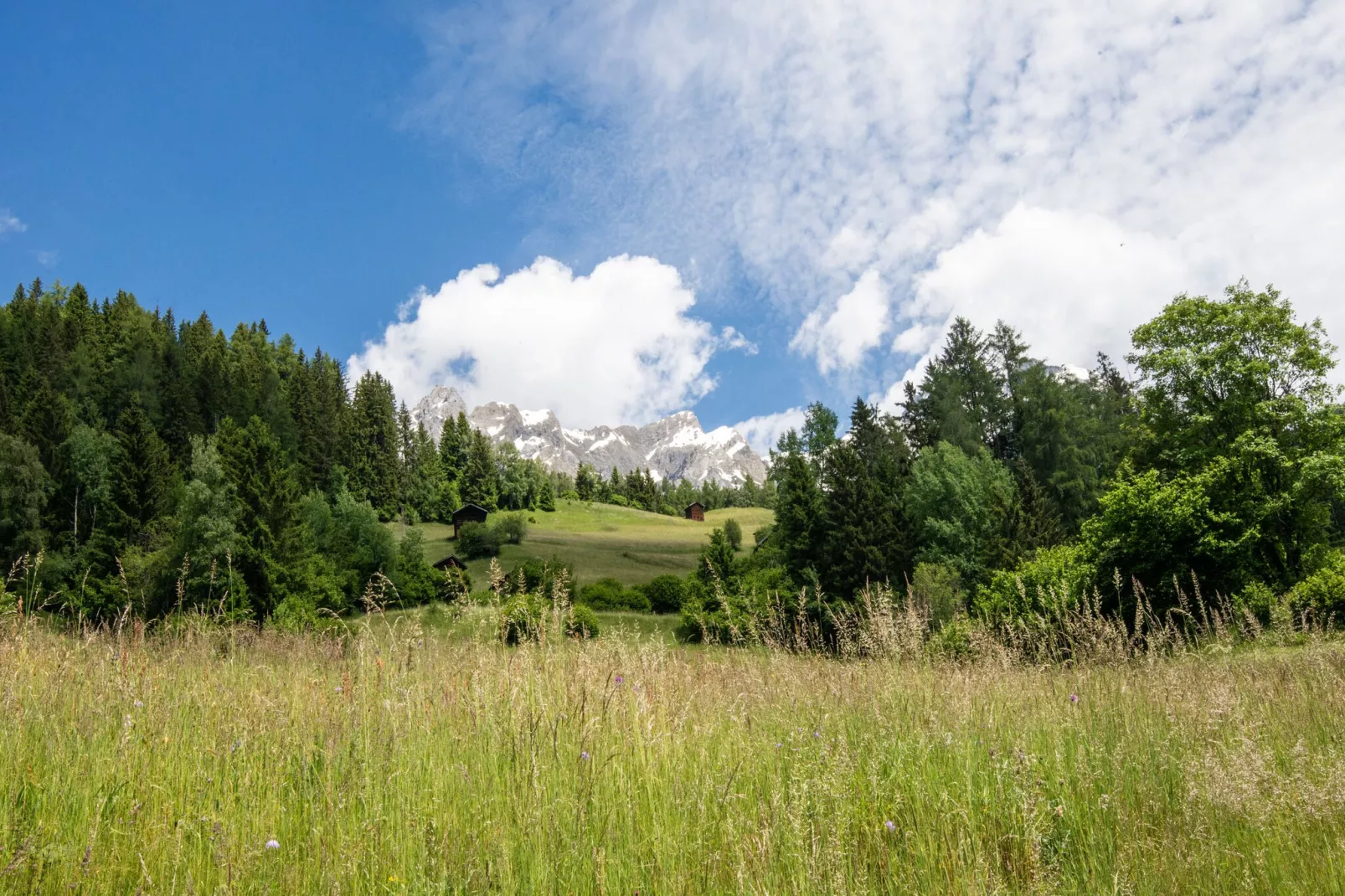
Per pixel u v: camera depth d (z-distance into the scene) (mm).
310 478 100688
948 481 47312
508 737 4230
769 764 4418
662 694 5301
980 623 7754
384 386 154500
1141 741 4996
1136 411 36094
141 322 130250
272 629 8062
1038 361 58312
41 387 69938
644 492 197375
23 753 3857
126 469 52531
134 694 4742
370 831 3199
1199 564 26578
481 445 146750
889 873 3256
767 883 2947
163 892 2705
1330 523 30906
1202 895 3191
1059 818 3867
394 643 5949
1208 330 32188
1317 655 7609
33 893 2658
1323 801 3938
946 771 4516
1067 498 52312
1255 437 28688
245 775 3766
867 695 5793
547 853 3086
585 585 51156
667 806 3650
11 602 6688
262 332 170375
